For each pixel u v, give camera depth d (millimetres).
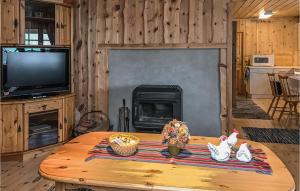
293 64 9078
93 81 4434
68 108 4070
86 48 4426
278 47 9172
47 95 3953
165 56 4156
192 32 4031
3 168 3309
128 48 4246
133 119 4047
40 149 3725
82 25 4402
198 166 1791
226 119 4023
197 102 4102
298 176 3152
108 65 4355
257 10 7320
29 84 3783
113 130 4387
